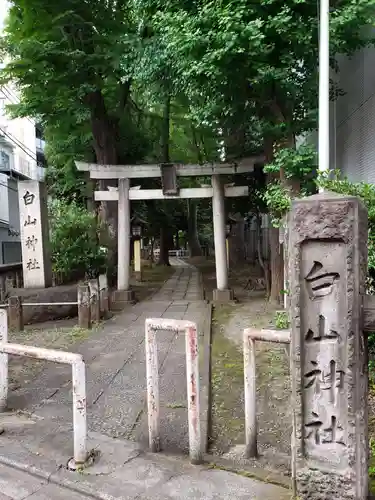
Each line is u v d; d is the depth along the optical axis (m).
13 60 12.75
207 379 5.03
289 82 6.47
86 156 16.30
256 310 9.06
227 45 5.36
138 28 10.47
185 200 26.73
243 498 2.70
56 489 2.96
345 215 2.28
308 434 2.46
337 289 2.34
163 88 9.05
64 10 10.96
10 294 8.44
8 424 3.90
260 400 4.47
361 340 2.32
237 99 7.22
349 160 8.16
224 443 3.61
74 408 3.15
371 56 6.86
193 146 17.70
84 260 10.19
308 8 5.80
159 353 6.18
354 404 2.32
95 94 13.28
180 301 10.94
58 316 8.55
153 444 3.34
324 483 2.41
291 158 6.32
